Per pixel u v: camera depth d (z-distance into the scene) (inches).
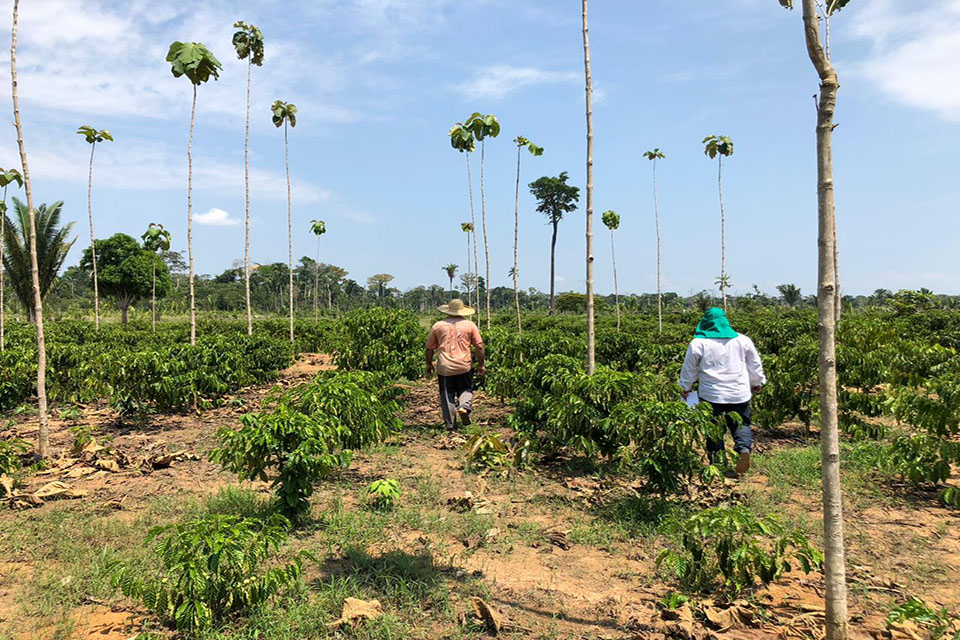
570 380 247.6
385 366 402.9
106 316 1956.2
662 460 197.9
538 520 192.2
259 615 126.2
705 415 200.8
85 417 380.8
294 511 188.7
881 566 154.2
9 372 384.5
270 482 232.4
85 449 281.7
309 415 207.8
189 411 392.8
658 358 471.2
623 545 170.9
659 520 186.1
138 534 178.1
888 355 346.0
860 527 182.4
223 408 406.3
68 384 414.6
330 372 273.1
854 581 144.8
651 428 198.7
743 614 127.2
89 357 431.2
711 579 145.1
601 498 211.6
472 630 124.0
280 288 3142.2
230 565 122.0
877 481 227.9
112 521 189.2
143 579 137.6
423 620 128.3
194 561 119.0
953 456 200.7
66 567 155.7
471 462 255.9
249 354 523.5
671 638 119.0
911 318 866.1
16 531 180.4
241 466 180.2
